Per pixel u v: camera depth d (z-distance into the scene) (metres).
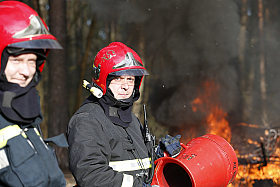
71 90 13.97
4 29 1.39
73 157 1.94
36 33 1.43
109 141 2.08
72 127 2.07
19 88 1.44
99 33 16.05
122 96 2.25
